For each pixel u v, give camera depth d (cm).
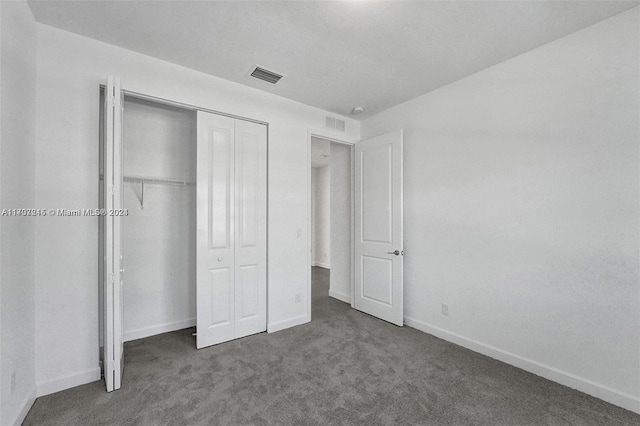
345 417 174
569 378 206
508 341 240
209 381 211
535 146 226
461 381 212
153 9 183
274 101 309
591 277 199
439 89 295
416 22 195
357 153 379
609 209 192
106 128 197
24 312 175
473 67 255
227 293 280
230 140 284
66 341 201
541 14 187
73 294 204
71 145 205
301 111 331
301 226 329
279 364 236
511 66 240
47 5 179
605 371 192
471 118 268
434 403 187
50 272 196
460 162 277
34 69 191
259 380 213
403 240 331
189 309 320
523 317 231
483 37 212
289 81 280
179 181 311
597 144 197
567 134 210
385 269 339
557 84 215
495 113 251
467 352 259
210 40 216
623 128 187
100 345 225
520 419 173
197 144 265
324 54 234
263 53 233
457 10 183
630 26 184
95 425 166
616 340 188
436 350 263
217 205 275
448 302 285
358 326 321
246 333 292
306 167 333
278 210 312
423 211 310
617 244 189
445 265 288
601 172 195
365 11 184
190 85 257
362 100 325
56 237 199
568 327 208
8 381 154
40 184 194
